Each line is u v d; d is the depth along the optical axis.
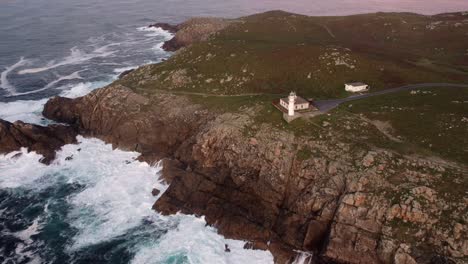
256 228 63.88
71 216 71.00
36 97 117.12
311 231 60.03
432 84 90.75
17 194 76.81
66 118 102.81
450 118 71.56
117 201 74.62
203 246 63.34
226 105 90.19
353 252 55.28
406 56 113.00
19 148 87.88
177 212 70.50
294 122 76.00
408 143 66.31
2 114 105.38
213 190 71.50
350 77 96.19
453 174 57.59
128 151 89.88
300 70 100.69
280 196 66.19
